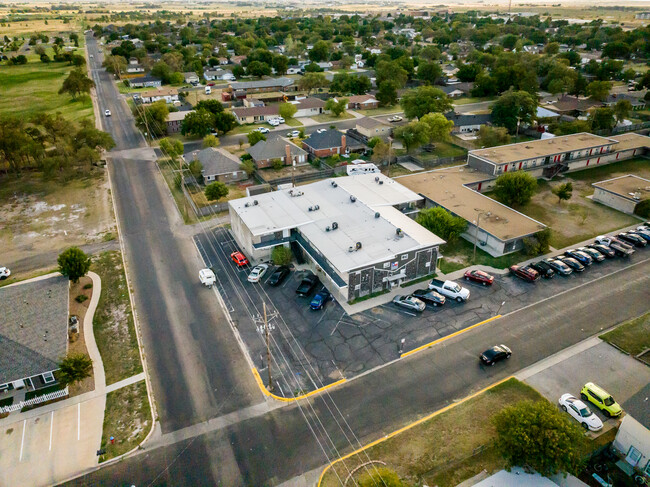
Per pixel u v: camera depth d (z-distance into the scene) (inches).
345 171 3563.0
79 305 2081.7
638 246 2454.5
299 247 2369.6
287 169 3673.7
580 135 3789.4
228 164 3442.4
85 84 5871.1
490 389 1577.3
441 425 1446.9
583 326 1872.5
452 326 1889.8
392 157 3769.7
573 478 1249.4
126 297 2138.3
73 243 2647.6
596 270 2252.7
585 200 3006.9
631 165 3580.2
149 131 4685.0
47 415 1534.2
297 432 1443.2
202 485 1290.6
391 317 1951.3
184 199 3166.8
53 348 1702.8
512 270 2222.0
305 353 1764.3
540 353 1737.2
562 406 1483.8
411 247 2113.7
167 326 1941.4
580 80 5625.0
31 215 2999.5
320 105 5319.9
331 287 2167.8
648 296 2044.8
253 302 2075.5
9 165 3762.3
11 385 1637.6
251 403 1553.9
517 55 6998.0
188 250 2534.5
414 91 5201.8
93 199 3211.1
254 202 2568.9
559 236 2561.5
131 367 1726.1
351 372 1668.3
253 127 4864.7
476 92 5856.3
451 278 2213.3
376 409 1514.5
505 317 1937.7
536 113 4712.1
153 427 1475.1
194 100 5895.7
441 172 3289.9
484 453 1349.7
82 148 3683.6
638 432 1252.5
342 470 1315.2
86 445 1423.5
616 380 1608.0
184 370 1704.0
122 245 2603.3
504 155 3326.8
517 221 2534.5
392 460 1339.8
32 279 2292.1
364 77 5930.1
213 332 1897.1
